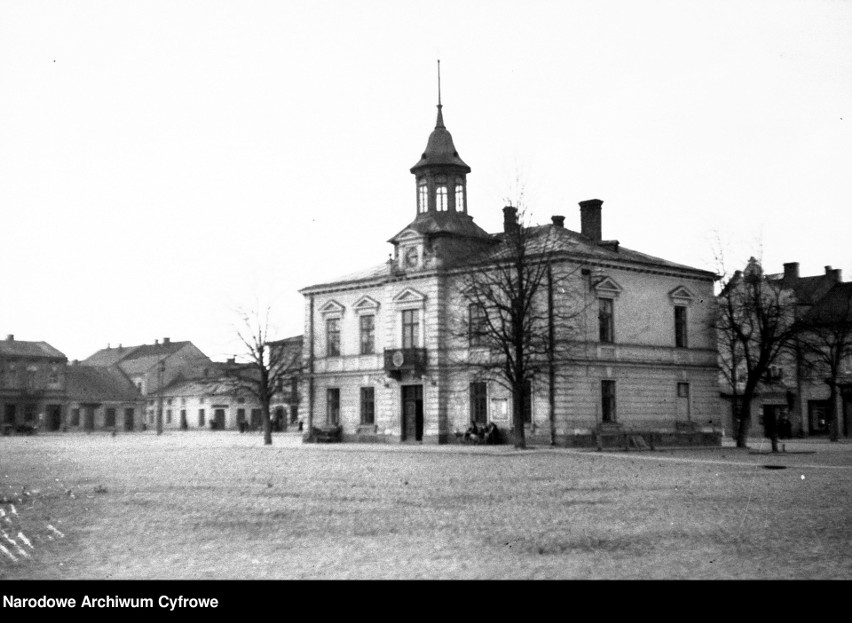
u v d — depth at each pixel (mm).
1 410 116375
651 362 60562
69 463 41469
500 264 57062
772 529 17391
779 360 81000
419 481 29562
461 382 62656
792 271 94000
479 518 19328
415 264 65625
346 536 16766
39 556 14781
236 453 52031
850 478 30297
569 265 56500
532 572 13164
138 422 131500
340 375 70125
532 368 53250
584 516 19578
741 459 42938
